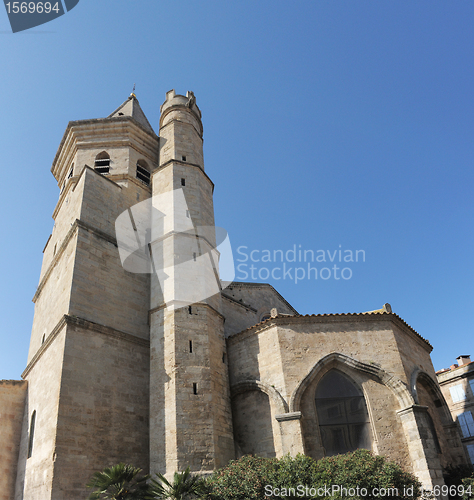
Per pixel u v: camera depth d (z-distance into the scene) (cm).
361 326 2073
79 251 2127
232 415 2070
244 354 2150
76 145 2930
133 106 3491
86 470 1672
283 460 1577
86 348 1909
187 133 3027
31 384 2278
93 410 1806
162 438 1812
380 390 1931
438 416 2191
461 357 3759
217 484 1480
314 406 1884
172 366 1956
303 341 2012
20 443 2203
